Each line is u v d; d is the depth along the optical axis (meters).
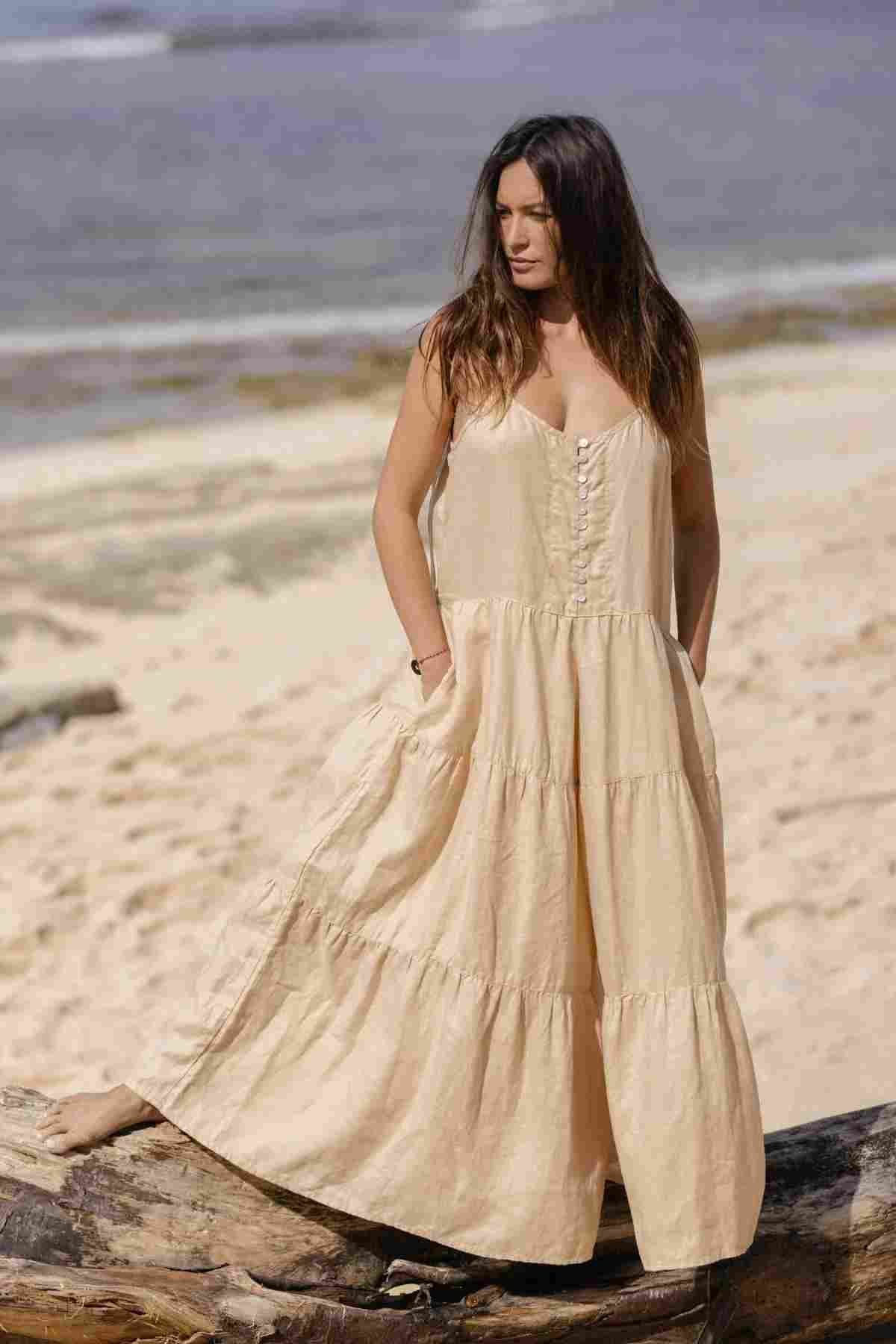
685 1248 3.04
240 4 160.75
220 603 12.24
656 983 3.08
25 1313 3.09
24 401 21.84
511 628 3.07
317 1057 3.17
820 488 14.18
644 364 3.07
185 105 76.00
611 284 3.05
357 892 3.13
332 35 127.94
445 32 129.25
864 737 7.83
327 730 8.92
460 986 3.07
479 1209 3.11
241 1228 3.29
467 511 3.10
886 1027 5.03
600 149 3.04
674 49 102.81
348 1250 3.31
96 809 7.82
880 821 6.73
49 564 13.41
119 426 20.14
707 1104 3.05
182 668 10.62
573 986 3.12
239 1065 3.20
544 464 3.06
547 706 3.07
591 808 3.08
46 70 101.75
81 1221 3.24
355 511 14.90
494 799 3.05
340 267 34.06
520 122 3.08
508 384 3.04
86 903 6.68
